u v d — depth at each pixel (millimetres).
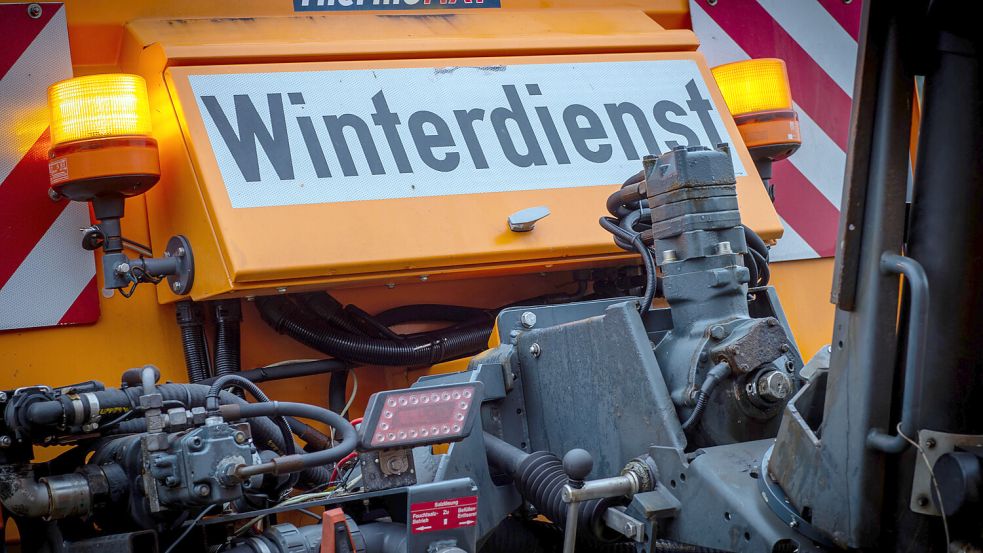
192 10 3678
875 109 2135
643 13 4293
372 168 3379
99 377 3436
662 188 2768
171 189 3389
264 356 3557
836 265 2182
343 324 3521
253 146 3285
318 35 3672
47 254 3412
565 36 3906
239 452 2525
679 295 2729
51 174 3252
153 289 3533
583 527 2654
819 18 4633
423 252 3285
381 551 2758
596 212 3553
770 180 4254
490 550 3074
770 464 2359
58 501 2535
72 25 3533
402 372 3670
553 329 3008
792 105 4336
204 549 2725
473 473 2914
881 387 2133
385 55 3623
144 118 3287
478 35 3854
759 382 2586
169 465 2494
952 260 2119
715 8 4484
